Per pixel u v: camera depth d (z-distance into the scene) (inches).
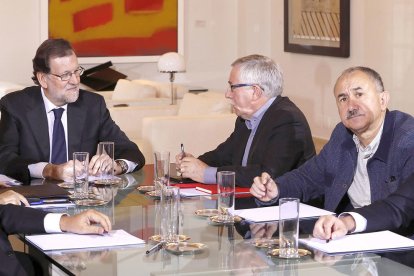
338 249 99.1
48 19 401.7
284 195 131.9
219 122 243.1
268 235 106.4
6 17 395.2
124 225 112.6
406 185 113.5
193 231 109.0
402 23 332.2
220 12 442.3
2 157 159.2
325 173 134.6
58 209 123.6
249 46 439.8
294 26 402.9
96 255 97.1
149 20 423.5
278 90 154.3
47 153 163.9
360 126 123.3
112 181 144.8
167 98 318.3
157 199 131.3
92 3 410.0
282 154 147.5
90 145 166.9
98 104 169.3
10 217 109.4
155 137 238.4
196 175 146.3
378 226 109.3
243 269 90.7
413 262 93.8
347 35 363.6
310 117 400.5
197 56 440.8
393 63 339.0
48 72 160.1
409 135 122.1
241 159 157.4
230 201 114.4
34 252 116.7
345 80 124.2
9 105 165.3
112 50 417.4
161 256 96.2
